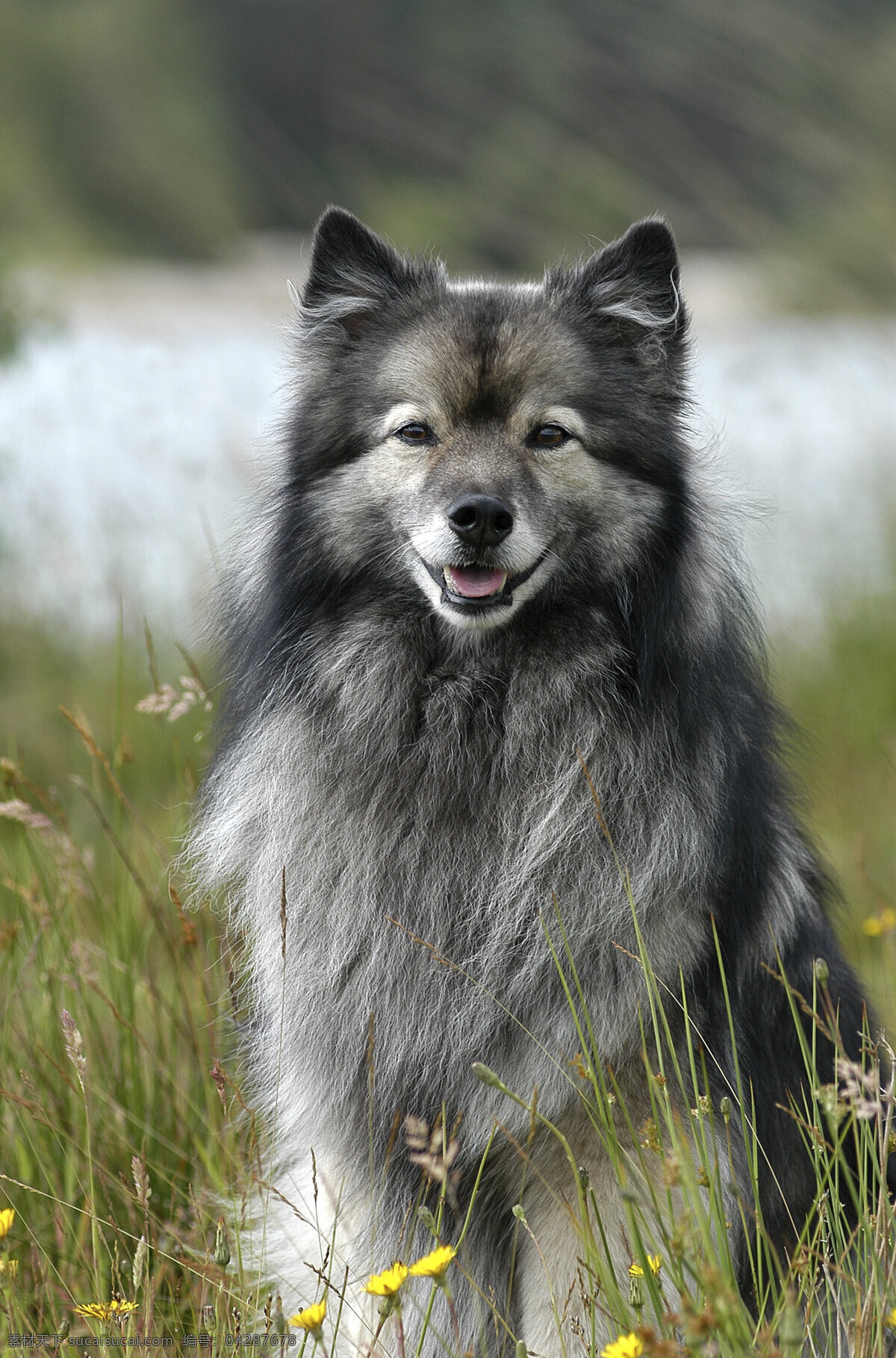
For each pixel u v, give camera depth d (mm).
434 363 7008
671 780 6594
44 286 19953
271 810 6883
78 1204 7180
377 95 37875
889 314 17875
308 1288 7164
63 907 8234
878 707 14242
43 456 16844
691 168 19875
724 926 6574
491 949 6453
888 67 18484
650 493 7039
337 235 7492
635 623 6793
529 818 6648
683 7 20094
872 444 16406
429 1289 6535
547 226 21969
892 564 15547
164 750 12758
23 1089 7570
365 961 6633
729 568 7316
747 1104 6602
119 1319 5758
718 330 20828
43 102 43000
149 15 46500
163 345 20719
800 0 20125
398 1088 6547
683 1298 4684
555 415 6938
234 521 12094
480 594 6609
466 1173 6551
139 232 41719
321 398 7336
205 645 10281
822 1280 6250
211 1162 7375
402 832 6734
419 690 6945
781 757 7859
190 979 8328
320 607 7094
